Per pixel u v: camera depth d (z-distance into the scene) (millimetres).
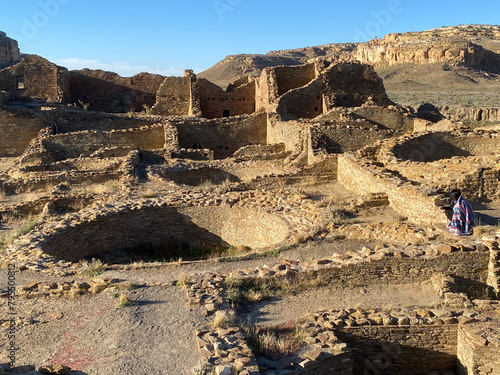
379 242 13367
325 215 15602
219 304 9531
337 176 22484
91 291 10273
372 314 9555
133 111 45781
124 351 7852
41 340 8320
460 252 11281
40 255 12500
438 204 14352
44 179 21406
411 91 114375
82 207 18422
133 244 16688
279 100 37125
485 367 8664
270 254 13008
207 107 44562
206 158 28609
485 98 90188
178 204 17078
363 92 39156
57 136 29828
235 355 7465
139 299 9852
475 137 24078
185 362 7508
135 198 18016
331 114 33281
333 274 11094
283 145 30188
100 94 46469
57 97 41281
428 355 9438
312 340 8484
